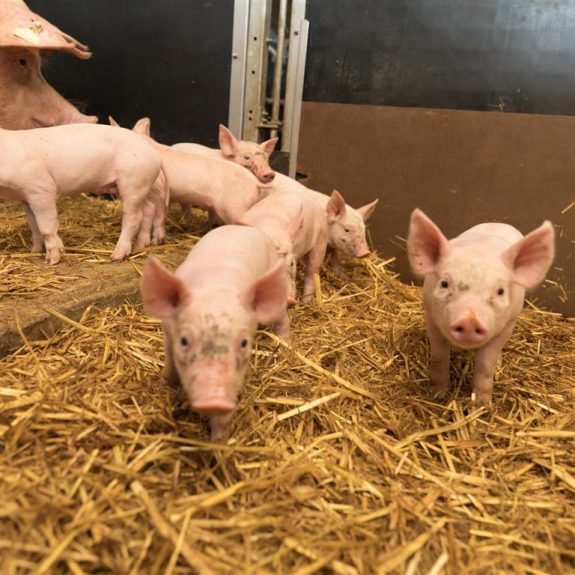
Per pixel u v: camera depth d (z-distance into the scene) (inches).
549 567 19.9
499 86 47.8
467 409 29.6
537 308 48.6
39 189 34.8
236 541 18.4
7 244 40.0
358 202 53.6
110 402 24.5
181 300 21.4
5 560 16.3
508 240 31.5
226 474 21.4
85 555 16.8
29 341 28.4
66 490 19.2
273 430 25.0
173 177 44.1
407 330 37.9
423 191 50.9
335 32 51.4
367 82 51.5
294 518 19.8
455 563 19.3
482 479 24.0
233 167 46.8
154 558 17.3
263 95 56.4
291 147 54.6
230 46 55.6
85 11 60.5
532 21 45.8
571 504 23.3
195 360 19.8
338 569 18.0
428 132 49.6
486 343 28.8
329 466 23.0
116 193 39.5
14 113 44.4
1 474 19.4
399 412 28.6
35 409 22.8
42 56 52.2
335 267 49.1
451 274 25.7
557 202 46.8
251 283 23.6
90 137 36.8
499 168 48.1
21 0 44.4
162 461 21.6
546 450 26.4
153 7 57.8
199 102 58.8
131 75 60.8
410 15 48.9
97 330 30.6
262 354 31.1
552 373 35.3
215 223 50.6
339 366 31.9
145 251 41.4
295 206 38.4
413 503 22.0
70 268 36.2
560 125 45.5
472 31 47.6
